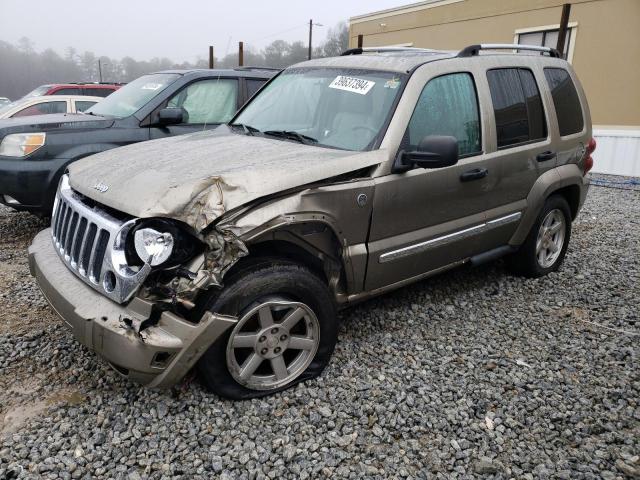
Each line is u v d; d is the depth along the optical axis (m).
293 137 3.83
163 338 2.66
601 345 3.96
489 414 3.11
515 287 5.00
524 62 4.73
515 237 4.75
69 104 10.44
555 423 3.06
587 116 5.42
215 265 2.72
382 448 2.80
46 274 3.17
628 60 13.06
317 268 3.37
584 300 4.77
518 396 3.29
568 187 5.28
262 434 2.85
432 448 2.82
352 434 2.88
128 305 2.69
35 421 2.87
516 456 2.78
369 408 3.07
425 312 4.39
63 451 2.64
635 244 6.61
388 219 3.51
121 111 6.29
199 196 2.76
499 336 4.05
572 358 3.77
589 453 2.83
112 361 2.69
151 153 3.53
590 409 3.19
